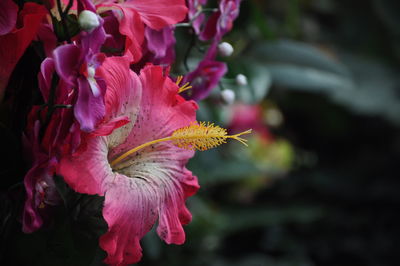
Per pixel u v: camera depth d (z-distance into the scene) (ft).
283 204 5.64
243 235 5.82
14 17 1.95
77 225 2.10
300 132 6.96
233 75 2.75
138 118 2.09
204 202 4.19
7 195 2.04
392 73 6.64
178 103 2.15
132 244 2.03
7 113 2.04
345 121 6.79
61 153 1.94
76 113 1.90
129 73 2.03
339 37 6.75
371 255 6.15
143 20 2.07
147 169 2.09
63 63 1.89
